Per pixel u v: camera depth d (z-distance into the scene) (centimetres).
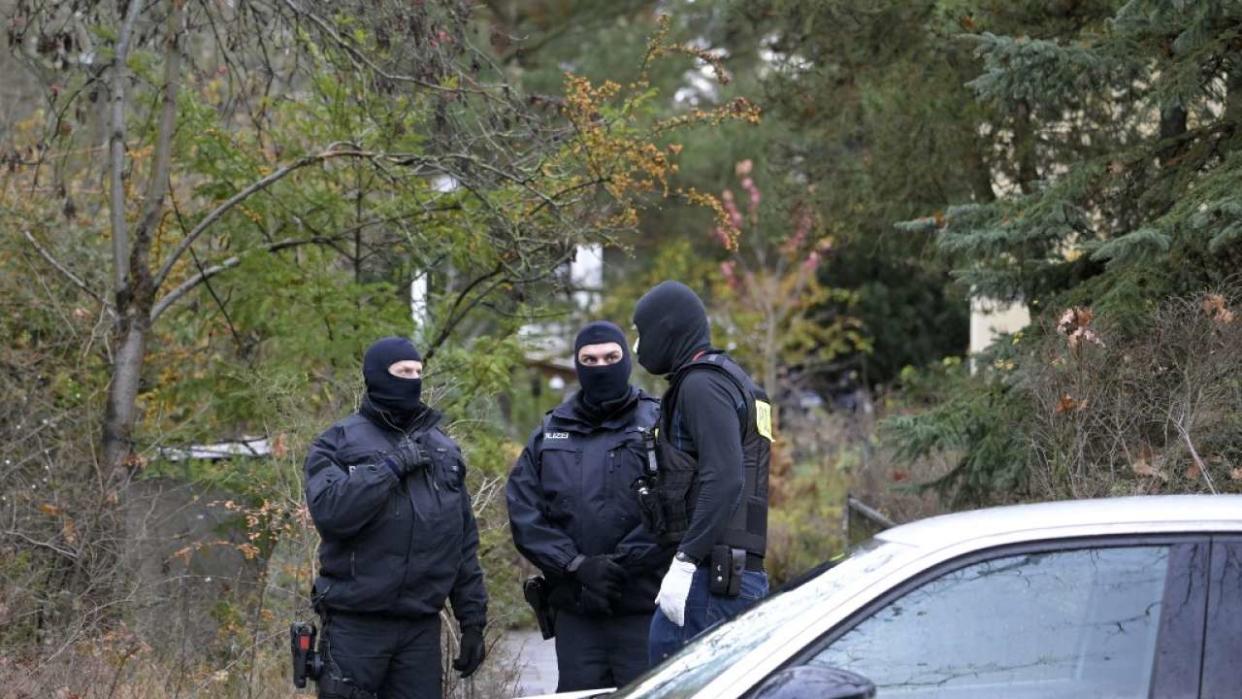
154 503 1207
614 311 3266
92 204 1555
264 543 1234
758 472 757
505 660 1166
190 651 1095
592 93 1366
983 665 498
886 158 1756
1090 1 1416
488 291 1406
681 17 3177
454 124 1338
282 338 1371
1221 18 1150
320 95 1416
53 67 1330
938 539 518
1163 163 1277
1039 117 1532
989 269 1371
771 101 1942
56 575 1140
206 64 1647
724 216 1418
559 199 1369
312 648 799
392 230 1404
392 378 812
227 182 1398
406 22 1273
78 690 974
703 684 525
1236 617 496
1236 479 970
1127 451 1023
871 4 1689
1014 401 1277
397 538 791
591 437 840
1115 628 498
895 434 1348
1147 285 1173
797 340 3416
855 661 502
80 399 1333
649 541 812
